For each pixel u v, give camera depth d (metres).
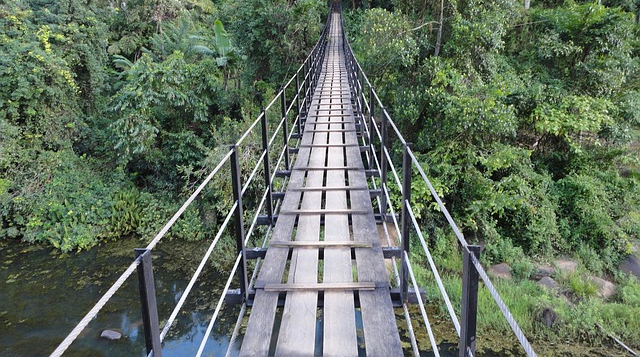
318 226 3.43
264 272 2.76
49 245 10.93
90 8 16.95
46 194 11.43
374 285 2.57
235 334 2.38
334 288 2.56
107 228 11.34
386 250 3.05
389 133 12.18
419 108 11.18
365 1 23.03
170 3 18.80
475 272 1.33
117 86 14.90
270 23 13.79
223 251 10.17
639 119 11.96
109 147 13.04
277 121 11.73
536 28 14.11
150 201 12.08
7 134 11.44
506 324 7.17
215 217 11.32
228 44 13.95
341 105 8.22
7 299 8.45
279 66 14.21
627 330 7.07
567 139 10.91
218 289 8.73
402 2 13.05
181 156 12.33
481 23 11.27
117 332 7.19
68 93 13.05
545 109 11.14
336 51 18.19
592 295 8.16
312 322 2.30
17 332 7.36
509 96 11.47
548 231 9.85
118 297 8.38
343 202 3.86
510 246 9.71
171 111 12.75
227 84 14.20
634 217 10.15
